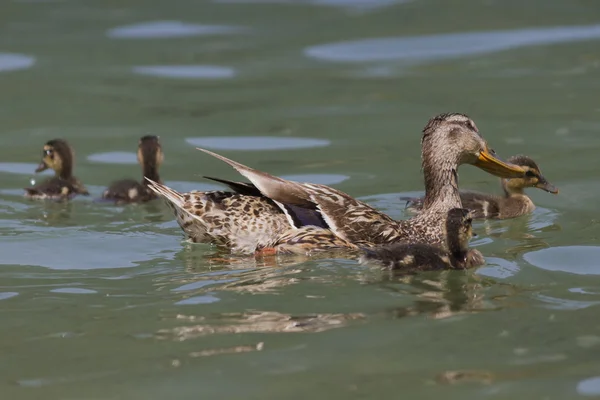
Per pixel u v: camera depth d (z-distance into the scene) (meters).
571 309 10.27
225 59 23.16
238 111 19.83
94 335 9.67
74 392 8.47
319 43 24.16
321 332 9.65
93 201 15.50
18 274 11.70
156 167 16.30
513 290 10.94
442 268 11.58
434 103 19.95
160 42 24.31
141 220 14.41
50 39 24.45
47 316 10.21
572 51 23.02
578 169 16.33
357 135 18.38
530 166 14.98
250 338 9.52
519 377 8.66
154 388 8.52
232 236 12.55
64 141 16.42
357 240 12.40
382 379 8.62
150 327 9.84
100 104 20.33
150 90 21.16
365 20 25.86
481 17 25.84
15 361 9.11
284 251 12.26
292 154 17.44
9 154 17.70
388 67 22.39
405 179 16.09
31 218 14.41
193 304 10.46
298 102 20.31
